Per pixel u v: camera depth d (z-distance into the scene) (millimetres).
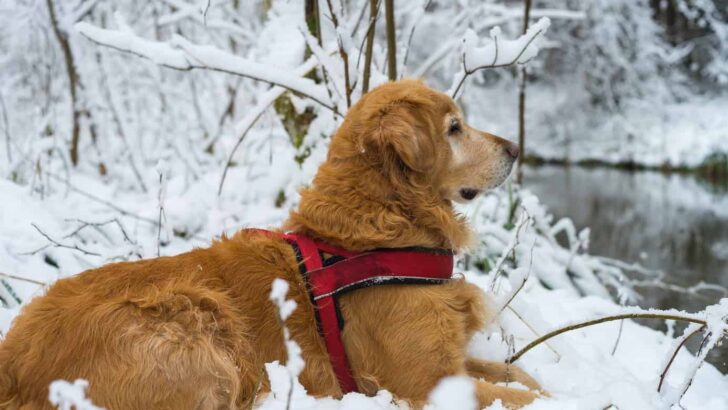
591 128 18953
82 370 2480
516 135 18484
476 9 6703
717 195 12258
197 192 5523
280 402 2586
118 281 2707
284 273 2861
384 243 2869
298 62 5016
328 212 2924
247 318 2752
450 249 3109
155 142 7922
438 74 12172
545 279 5043
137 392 2475
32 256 3971
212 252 2922
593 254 7359
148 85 8078
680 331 4664
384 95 3078
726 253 7320
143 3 7984
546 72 19188
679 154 16719
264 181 5672
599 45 17469
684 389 2371
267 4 6035
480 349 3314
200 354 2555
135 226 4875
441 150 3135
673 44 19328
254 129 6957
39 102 7371
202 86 8617
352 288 2799
